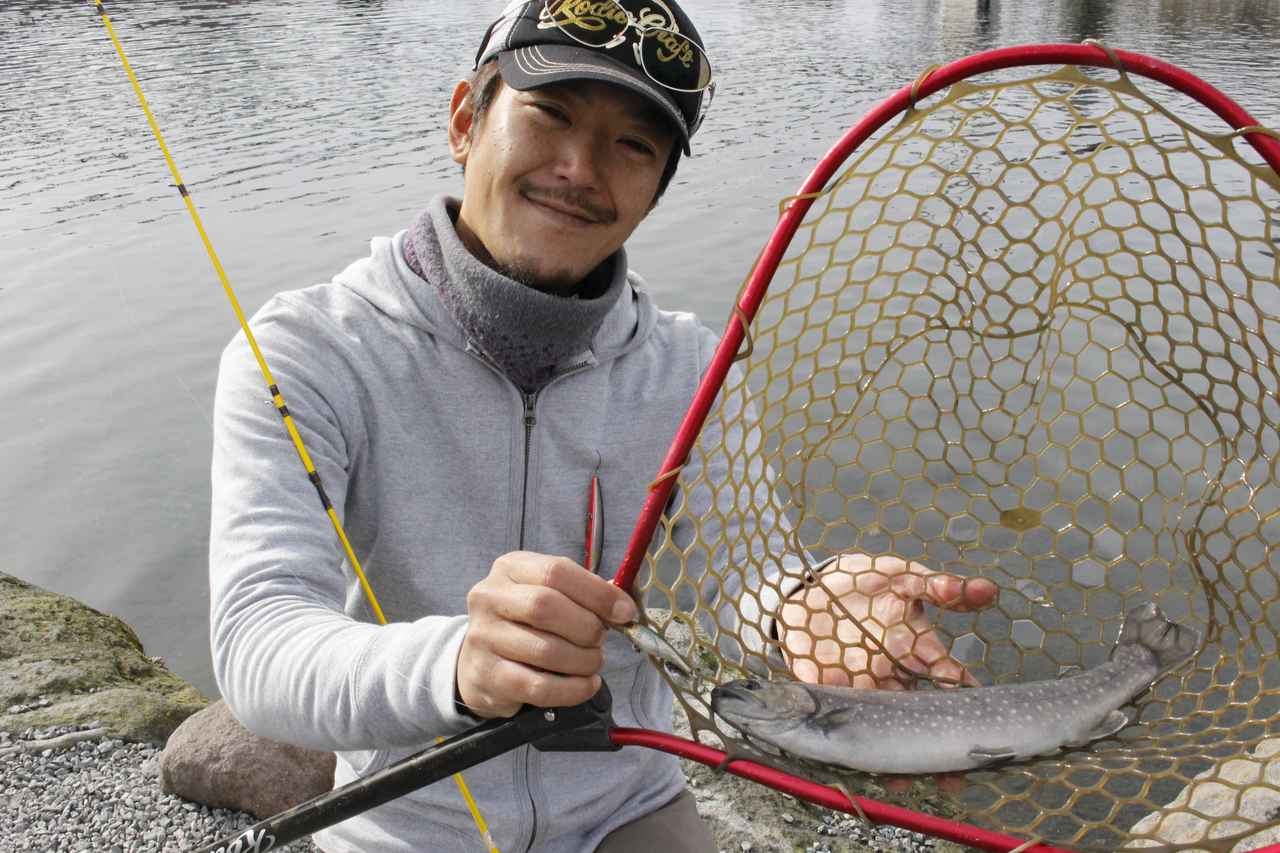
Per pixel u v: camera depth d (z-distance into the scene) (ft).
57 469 27.61
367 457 6.98
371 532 7.12
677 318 7.97
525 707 5.29
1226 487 6.43
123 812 13.42
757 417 6.28
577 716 5.30
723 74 94.43
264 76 93.61
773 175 56.80
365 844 7.04
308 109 79.56
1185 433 6.56
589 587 4.87
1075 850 5.15
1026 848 5.10
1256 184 5.50
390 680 5.19
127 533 24.48
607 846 7.25
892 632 6.60
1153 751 5.98
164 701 15.66
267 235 48.98
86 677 16.05
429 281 7.02
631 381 7.54
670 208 50.67
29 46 108.47
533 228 6.75
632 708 7.40
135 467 27.71
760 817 12.21
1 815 13.35
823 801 5.16
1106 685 5.93
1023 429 20.51
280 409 6.39
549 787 7.04
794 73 94.17
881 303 6.35
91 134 70.54
